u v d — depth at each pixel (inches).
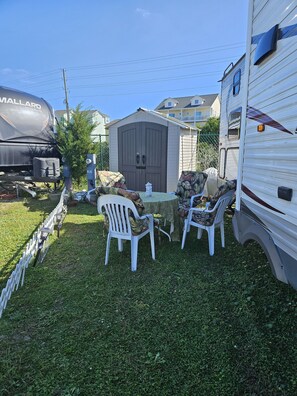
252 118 84.7
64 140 281.6
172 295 96.5
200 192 185.0
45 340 75.4
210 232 128.6
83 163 284.2
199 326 79.8
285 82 62.7
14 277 99.5
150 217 123.4
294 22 58.6
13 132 258.4
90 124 295.4
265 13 74.5
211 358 67.7
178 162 260.7
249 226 86.9
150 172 274.8
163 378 62.2
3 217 205.3
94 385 60.9
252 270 112.0
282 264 64.9
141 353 70.0
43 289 101.7
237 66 170.9
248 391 58.4
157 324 81.2
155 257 129.3
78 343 74.0
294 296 91.4
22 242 151.8
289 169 61.0
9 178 268.1
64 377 63.2
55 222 175.2
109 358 68.6
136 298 95.2
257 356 67.8
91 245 145.7
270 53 70.5
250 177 86.8
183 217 143.1
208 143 369.1
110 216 117.6
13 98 262.4
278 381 60.6
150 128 267.0
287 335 74.8
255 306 88.1
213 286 101.7
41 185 353.7
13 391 59.9
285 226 63.2
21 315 86.2
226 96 203.3
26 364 67.2
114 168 293.7
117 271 115.6
